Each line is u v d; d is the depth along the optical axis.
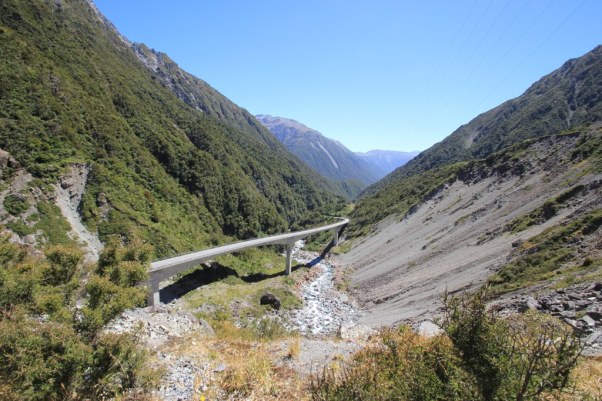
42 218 48.66
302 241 123.94
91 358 7.43
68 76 89.44
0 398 6.21
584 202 44.16
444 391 6.09
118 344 8.16
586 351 12.44
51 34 105.50
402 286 51.72
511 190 67.94
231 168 142.25
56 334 7.00
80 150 67.00
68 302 8.40
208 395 9.38
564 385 5.16
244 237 107.50
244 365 11.25
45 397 6.79
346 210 170.25
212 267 60.72
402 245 73.88
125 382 8.34
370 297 54.66
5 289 7.86
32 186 50.59
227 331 24.17
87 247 50.44
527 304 21.52
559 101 178.75
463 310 6.28
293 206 184.62
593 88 170.00
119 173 73.69
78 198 57.97
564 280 25.67
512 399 5.20
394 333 12.51
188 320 20.08
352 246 95.31
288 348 14.04
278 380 10.52
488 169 84.81
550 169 65.50
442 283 45.00
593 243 31.61
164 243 62.47
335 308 53.00
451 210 77.50
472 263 46.25
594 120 137.50
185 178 102.62
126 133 90.81
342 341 16.50
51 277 8.77
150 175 84.81
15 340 6.60
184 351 12.80
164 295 48.09
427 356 7.70
